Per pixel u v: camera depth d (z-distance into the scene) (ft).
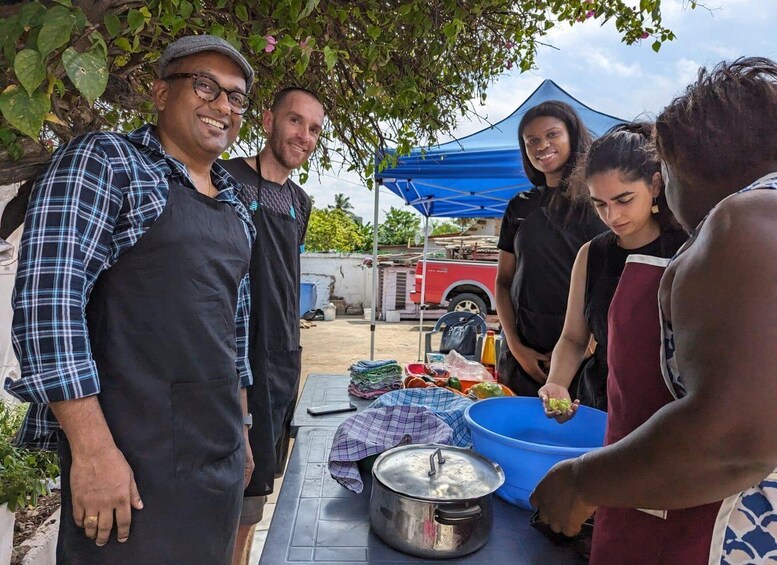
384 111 6.59
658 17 7.87
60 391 3.16
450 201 17.75
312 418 5.99
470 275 32.83
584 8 7.78
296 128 6.65
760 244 1.80
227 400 4.06
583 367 6.37
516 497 3.90
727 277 1.82
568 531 2.70
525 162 7.70
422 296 21.08
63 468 3.61
